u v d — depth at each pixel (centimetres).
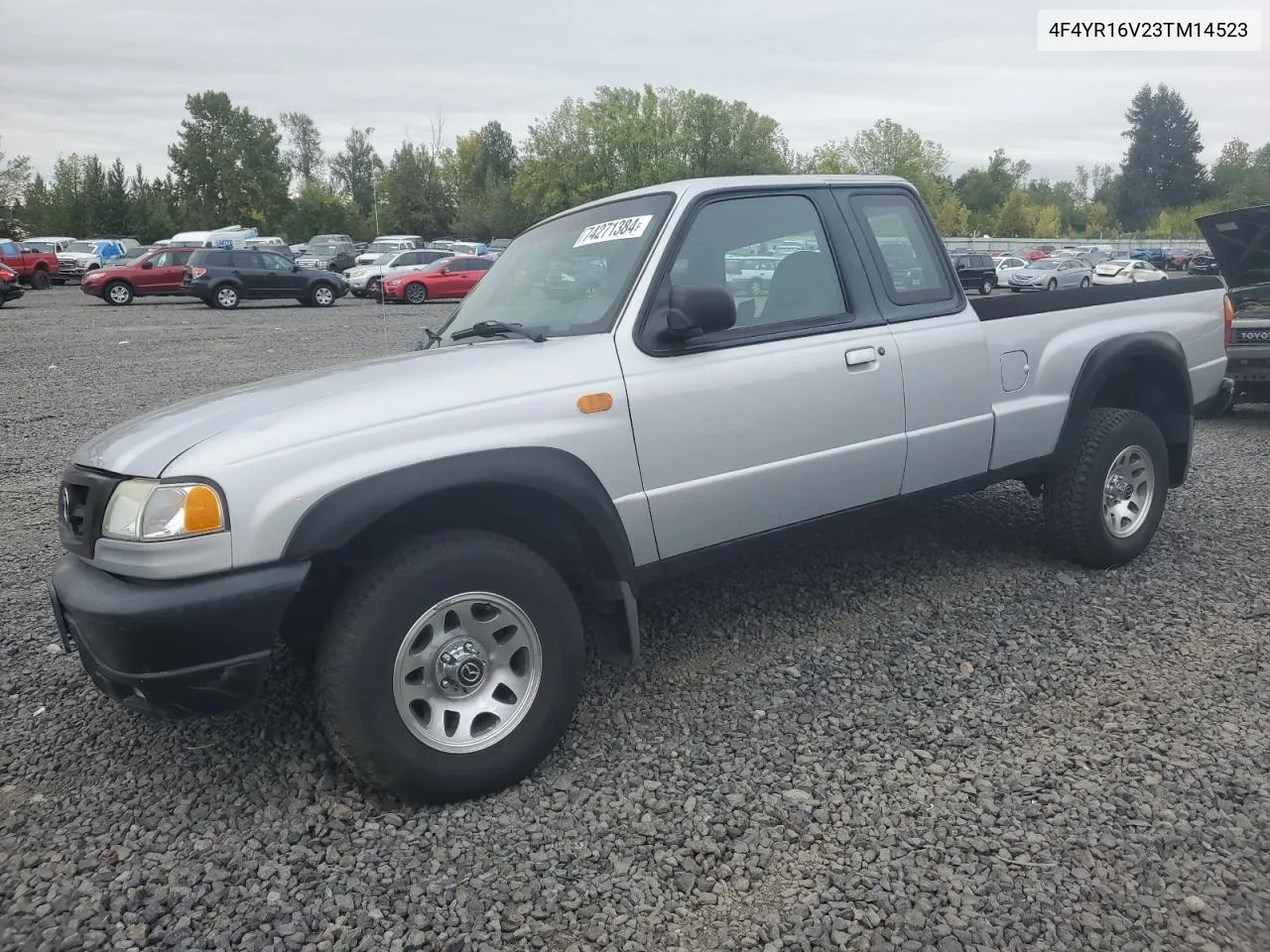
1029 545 507
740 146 6625
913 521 553
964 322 407
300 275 2669
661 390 320
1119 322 468
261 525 253
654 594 356
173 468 255
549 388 300
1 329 1873
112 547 259
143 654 248
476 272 2977
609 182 6538
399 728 270
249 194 8544
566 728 302
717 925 232
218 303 2559
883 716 332
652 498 320
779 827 270
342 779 299
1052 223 9619
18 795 295
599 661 381
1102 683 351
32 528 585
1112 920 229
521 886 248
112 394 1087
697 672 371
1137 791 280
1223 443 798
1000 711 333
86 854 263
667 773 300
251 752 318
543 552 322
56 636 421
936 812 274
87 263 3788
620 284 334
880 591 449
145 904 242
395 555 272
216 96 8331
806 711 337
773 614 426
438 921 235
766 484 347
